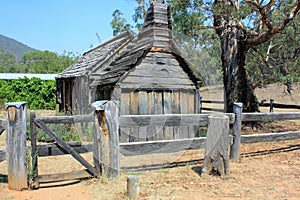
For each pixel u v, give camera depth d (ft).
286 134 21.33
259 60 39.65
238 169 16.78
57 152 15.12
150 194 13.00
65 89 37.73
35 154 13.74
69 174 14.49
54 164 18.42
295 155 20.33
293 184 14.35
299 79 33.65
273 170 16.65
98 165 15.15
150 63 21.65
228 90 34.65
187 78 23.06
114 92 20.18
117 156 15.23
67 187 13.97
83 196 12.87
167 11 21.47
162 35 21.25
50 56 260.21
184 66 22.41
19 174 13.35
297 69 34.96
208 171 15.65
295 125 38.06
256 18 33.78
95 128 15.05
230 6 28.30
